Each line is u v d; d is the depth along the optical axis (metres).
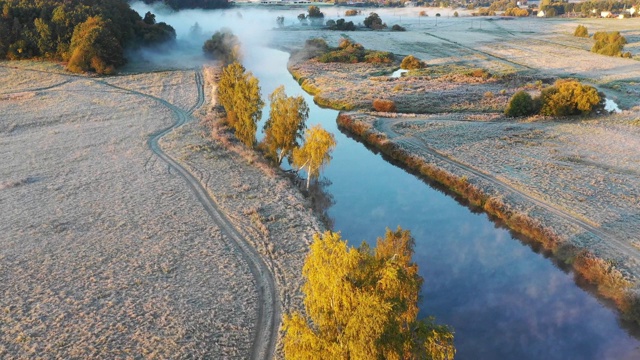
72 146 54.75
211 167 49.62
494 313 29.81
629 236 36.09
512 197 43.50
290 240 36.19
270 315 28.14
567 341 27.39
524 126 64.94
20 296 29.12
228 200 42.25
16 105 70.00
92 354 24.70
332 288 16.34
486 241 38.50
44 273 31.38
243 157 52.88
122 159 51.22
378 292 15.98
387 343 15.52
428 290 32.16
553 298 31.28
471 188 45.59
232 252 34.34
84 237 35.75
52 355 24.59
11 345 25.20
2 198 41.53
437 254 36.56
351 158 57.53
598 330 28.31
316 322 18.02
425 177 51.41
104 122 64.31
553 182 46.00
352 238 38.56
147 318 27.48
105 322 27.06
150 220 38.50
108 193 43.09
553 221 38.94
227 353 25.19
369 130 63.19
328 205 44.88
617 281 31.22
